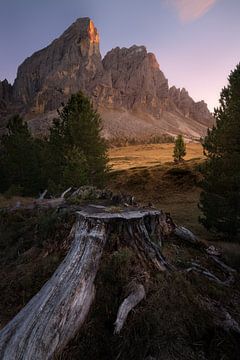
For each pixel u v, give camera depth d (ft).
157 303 16.35
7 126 89.81
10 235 30.53
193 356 14.01
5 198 67.00
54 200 39.73
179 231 29.37
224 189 46.21
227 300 20.06
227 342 15.34
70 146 64.23
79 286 16.19
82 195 34.55
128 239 21.16
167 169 154.30
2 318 17.61
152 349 13.93
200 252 28.58
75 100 66.59
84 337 14.61
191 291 18.53
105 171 68.08
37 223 29.96
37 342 12.89
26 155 85.56
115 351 14.01
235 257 30.17
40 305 14.90
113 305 16.53
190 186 123.03
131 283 17.44
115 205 28.84
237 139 44.06
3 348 12.89
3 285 21.24
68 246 22.68
